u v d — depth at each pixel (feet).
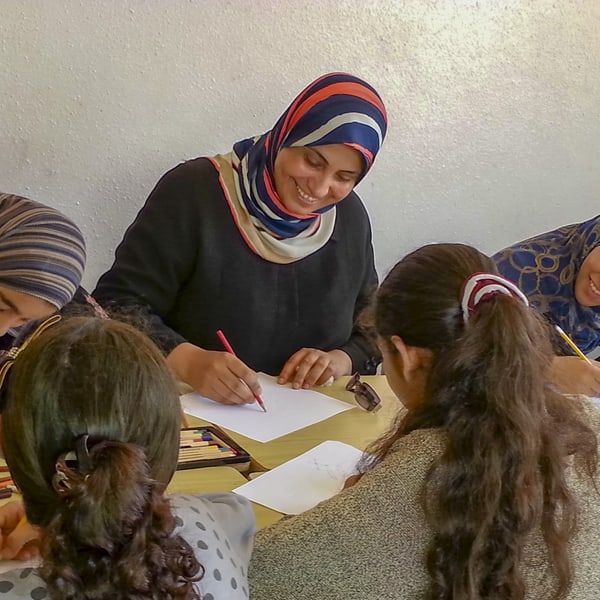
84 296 4.66
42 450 2.19
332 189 5.52
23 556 2.89
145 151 6.31
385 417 4.69
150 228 5.66
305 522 2.86
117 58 5.99
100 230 6.38
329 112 5.31
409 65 7.03
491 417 2.80
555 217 8.18
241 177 5.73
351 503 2.86
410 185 7.41
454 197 7.63
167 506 2.22
